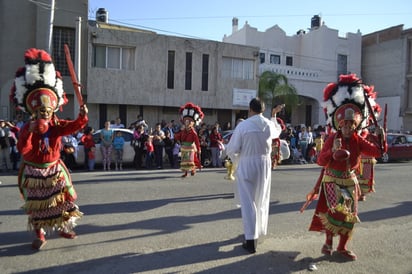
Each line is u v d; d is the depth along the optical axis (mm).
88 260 4660
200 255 4914
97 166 15133
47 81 4828
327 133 5219
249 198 5078
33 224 4844
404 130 33562
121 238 5547
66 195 4941
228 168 11203
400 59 33812
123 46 21844
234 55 24531
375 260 4895
